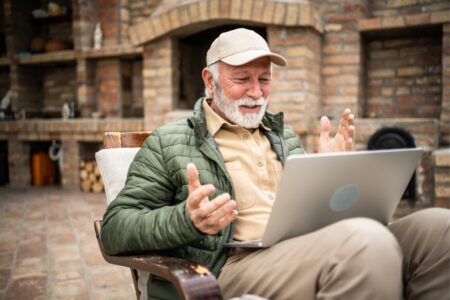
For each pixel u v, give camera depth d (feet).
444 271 3.63
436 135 12.78
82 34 18.11
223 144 4.48
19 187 19.08
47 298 7.11
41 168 19.75
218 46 4.47
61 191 17.87
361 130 13.28
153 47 15.56
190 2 14.19
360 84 14.57
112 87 18.24
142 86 18.65
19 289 7.47
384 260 3.04
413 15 13.25
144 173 4.20
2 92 21.91
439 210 3.92
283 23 13.26
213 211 3.29
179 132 4.41
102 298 7.14
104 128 16.83
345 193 3.60
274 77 13.76
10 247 9.93
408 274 3.87
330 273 3.17
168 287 3.92
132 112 18.81
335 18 14.47
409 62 14.61
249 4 13.46
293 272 3.43
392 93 14.89
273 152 4.79
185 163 4.19
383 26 13.70
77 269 8.51
